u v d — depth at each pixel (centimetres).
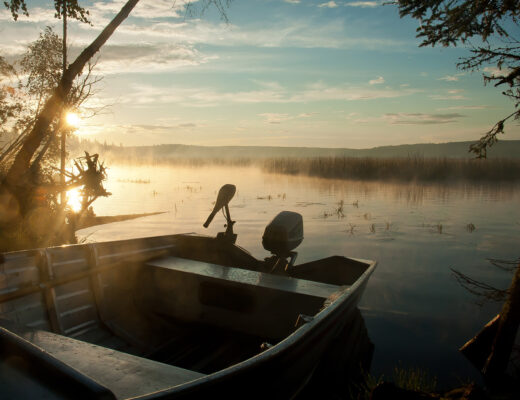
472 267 773
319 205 1631
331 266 586
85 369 273
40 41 875
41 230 708
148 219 1362
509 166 2920
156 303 513
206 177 3616
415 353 460
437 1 420
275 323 441
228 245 596
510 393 340
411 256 858
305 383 388
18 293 388
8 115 853
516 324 387
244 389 251
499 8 404
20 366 193
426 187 2453
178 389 202
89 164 689
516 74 382
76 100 863
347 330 505
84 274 456
